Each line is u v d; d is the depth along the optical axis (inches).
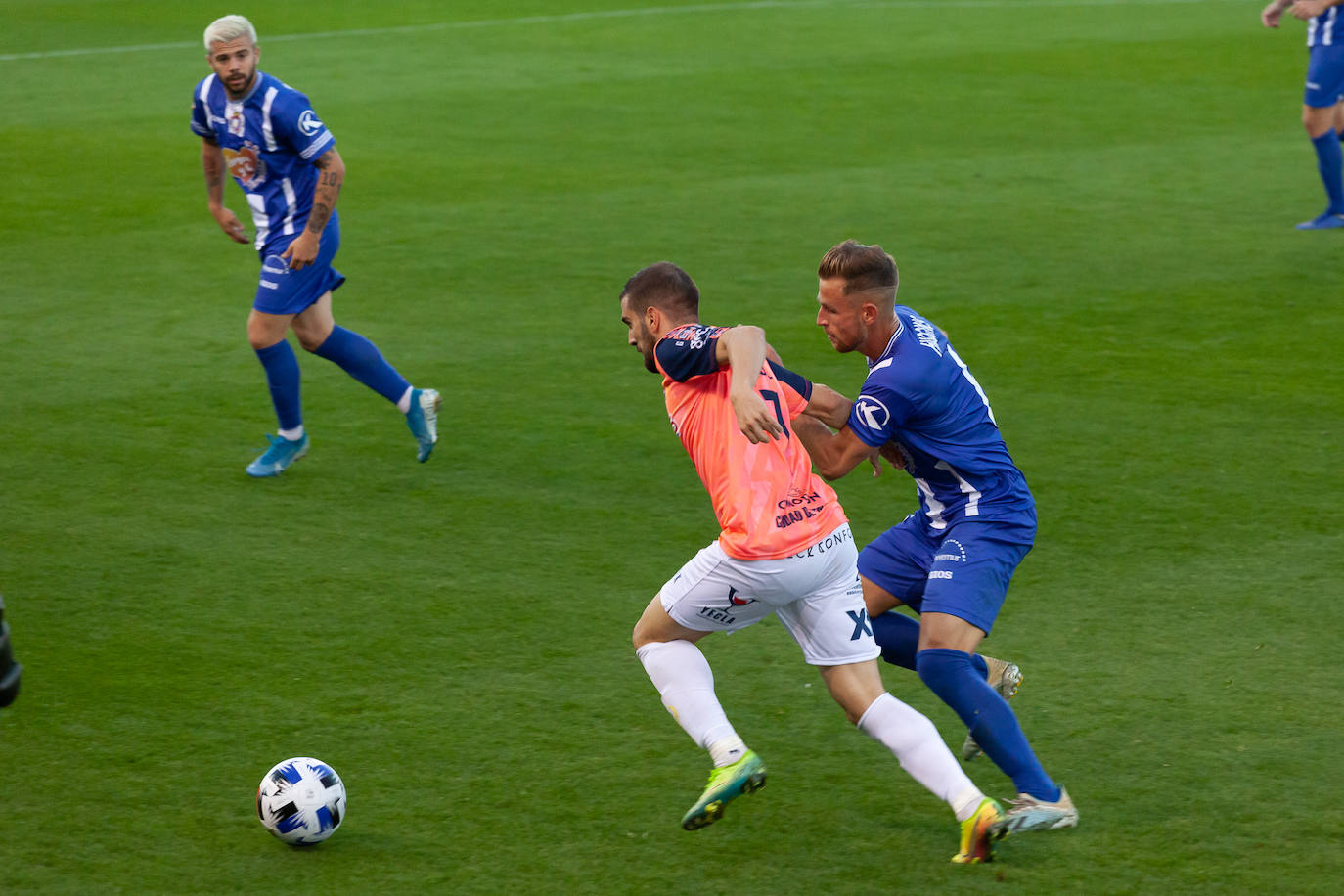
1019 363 1021.2
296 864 471.8
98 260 1307.8
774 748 548.1
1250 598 673.0
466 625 652.1
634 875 466.6
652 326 493.4
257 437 904.3
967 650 492.4
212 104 818.8
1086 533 747.4
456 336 1099.3
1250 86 2192.4
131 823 494.0
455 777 526.3
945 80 2245.3
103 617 655.1
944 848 482.3
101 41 2650.1
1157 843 482.3
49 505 790.5
